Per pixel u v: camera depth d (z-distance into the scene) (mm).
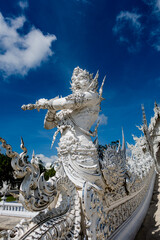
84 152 2680
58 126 3102
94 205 2320
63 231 1960
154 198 8414
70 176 2518
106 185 3111
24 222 1831
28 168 1757
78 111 2996
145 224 5395
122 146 4902
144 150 15039
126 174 4266
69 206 2281
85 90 3156
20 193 1701
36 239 1610
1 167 22750
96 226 2330
